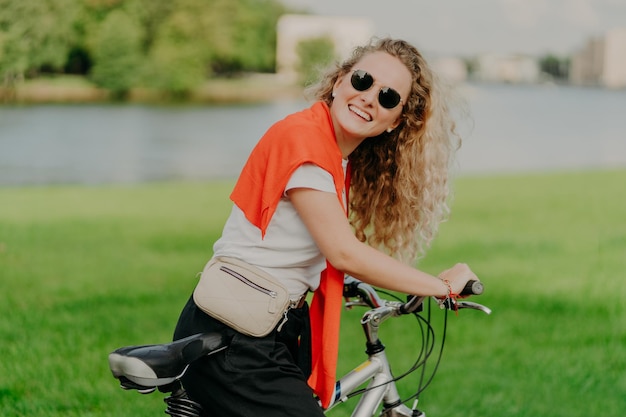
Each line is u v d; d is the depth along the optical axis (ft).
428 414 12.41
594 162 64.08
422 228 8.29
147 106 101.86
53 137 68.74
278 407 6.80
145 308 17.22
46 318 16.06
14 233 25.20
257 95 120.67
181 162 59.00
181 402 6.95
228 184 43.73
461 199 35.78
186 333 7.15
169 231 26.78
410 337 16.11
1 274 19.75
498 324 17.06
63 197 35.35
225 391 6.89
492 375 14.19
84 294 18.17
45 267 20.76
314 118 7.07
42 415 11.34
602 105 117.50
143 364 6.27
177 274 20.48
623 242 25.95
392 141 8.05
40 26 102.42
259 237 7.03
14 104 93.25
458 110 8.17
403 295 18.98
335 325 7.16
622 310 18.12
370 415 7.79
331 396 7.27
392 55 7.48
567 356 15.20
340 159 7.02
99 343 14.61
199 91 120.06
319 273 7.30
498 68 150.30
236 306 6.83
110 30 109.40
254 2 129.49
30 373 12.87
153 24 115.85
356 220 8.48
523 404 12.89
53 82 104.78
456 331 16.55
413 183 8.05
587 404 12.98
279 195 6.81
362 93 7.22
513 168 59.36
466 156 65.31
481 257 23.38
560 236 26.91
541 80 152.56
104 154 60.95
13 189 38.68
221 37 122.11
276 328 6.99
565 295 19.22
